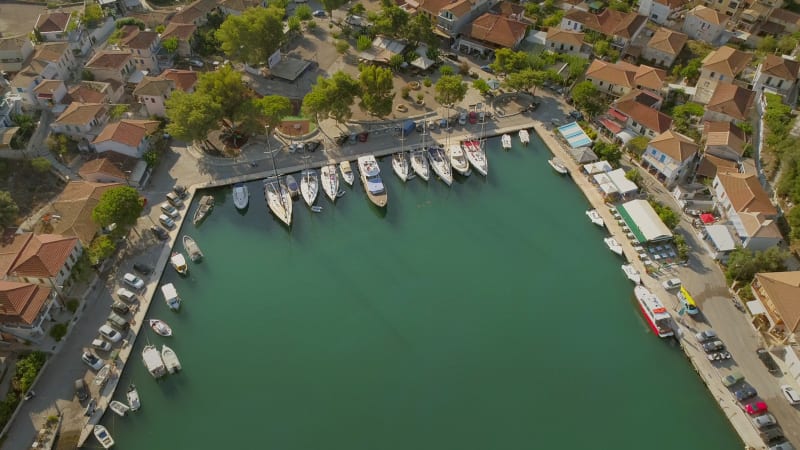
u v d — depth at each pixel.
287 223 123.69
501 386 98.38
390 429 92.00
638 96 146.75
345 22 189.38
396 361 101.75
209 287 112.69
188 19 173.50
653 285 111.81
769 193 129.00
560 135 147.25
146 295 107.06
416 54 168.38
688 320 105.06
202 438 90.31
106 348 96.75
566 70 163.50
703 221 120.81
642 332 107.06
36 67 139.12
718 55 162.50
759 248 113.44
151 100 141.12
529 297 113.06
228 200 131.00
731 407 93.06
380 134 146.50
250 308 109.56
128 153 128.38
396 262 119.38
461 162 138.50
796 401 92.00
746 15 187.62
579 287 115.00
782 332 100.19
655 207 124.25
